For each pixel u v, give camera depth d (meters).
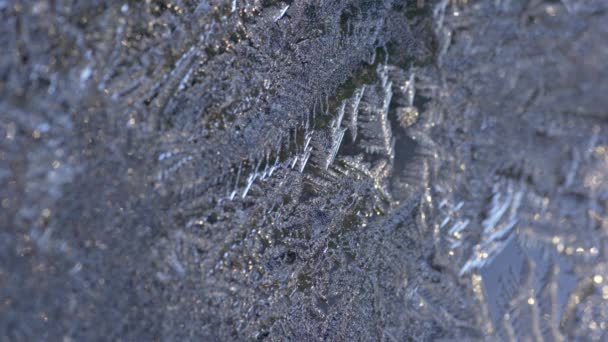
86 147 0.08
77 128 0.08
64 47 0.08
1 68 0.08
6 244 0.08
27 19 0.08
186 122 0.09
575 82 0.09
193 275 0.09
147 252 0.09
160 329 0.09
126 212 0.09
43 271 0.08
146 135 0.09
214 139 0.09
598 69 0.09
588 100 0.09
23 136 0.08
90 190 0.08
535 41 0.09
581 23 0.09
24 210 0.08
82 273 0.08
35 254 0.08
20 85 0.08
